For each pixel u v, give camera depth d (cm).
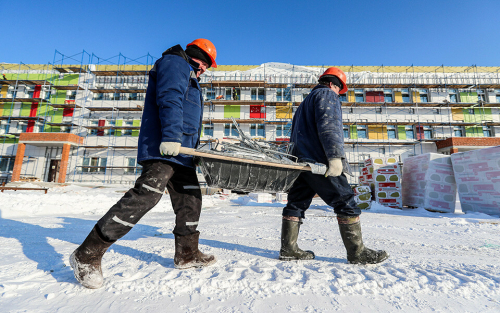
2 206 470
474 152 570
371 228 350
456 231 330
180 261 134
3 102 2448
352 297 102
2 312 83
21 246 187
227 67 2600
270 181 139
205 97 2459
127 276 117
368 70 2556
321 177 156
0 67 2509
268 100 2459
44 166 2302
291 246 162
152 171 121
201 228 322
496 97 2467
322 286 110
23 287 105
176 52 134
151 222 376
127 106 2417
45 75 2478
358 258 152
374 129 2412
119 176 2281
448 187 616
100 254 107
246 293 103
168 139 114
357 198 691
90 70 2444
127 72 2420
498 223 409
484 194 547
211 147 144
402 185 751
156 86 127
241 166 132
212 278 112
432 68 2541
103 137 2339
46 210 512
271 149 161
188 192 142
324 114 155
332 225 364
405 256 183
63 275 121
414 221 431
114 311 86
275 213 564
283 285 110
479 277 127
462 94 2467
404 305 96
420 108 2434
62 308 88
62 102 2433
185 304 92
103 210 563
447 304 98
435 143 2362
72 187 1834
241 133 157
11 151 2361
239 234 277
